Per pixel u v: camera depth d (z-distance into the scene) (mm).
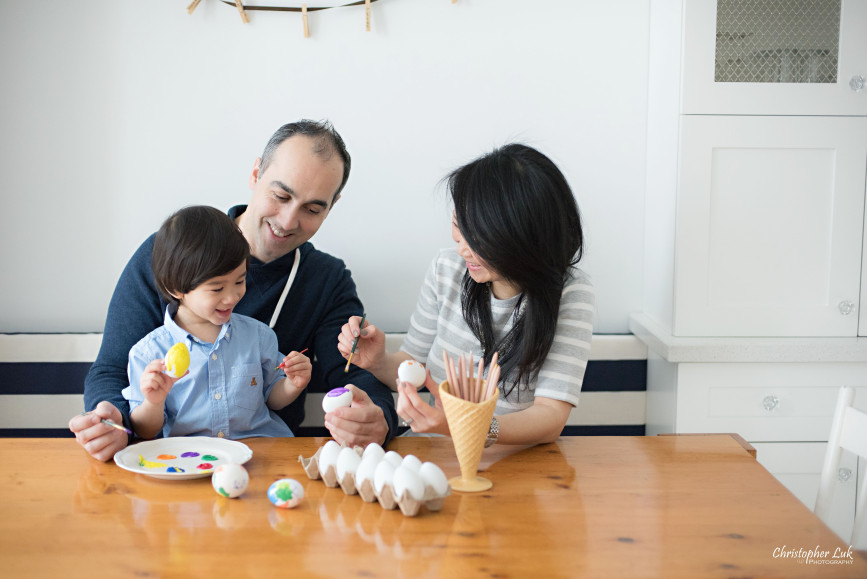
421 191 1889
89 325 1878
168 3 1797
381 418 1170
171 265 1262
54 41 1789
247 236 1573
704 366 1673
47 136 1817
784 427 1699
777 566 808
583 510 942
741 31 1644
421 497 910
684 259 1689
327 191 1491
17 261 1850
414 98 1859
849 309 1703
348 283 1704
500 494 990
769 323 1713
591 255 1928
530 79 1867
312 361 1792
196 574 778
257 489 1001
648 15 1862
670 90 1719
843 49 1650
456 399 978
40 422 1804
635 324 1887
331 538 860
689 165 1665
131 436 1212
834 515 1715
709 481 1039
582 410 1892
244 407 1380
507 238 1175
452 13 1840
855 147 1674
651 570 797
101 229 1853
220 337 1361
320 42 1832
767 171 1679
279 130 1515
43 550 826
